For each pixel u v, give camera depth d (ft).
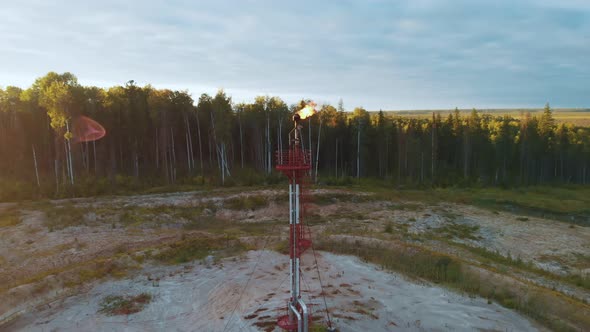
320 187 180.45
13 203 136.98
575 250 108.47
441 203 166.71
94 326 58.49
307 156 52.44
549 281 77.71
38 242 96.07
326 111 250.57
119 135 199.72
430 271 80.43
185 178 193.57
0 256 86.89
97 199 146.41
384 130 250.78
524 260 98.99
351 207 152.56
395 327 58.29
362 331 56.54
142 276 78.69
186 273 80.94
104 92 207.41
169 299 68.18
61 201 141.59
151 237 103.55
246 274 80.23
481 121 309.83
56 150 178.29
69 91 160.76
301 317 50.26
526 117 274.77
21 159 199.11
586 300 68.39
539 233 124.98
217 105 199.52
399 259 86.84
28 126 203.21
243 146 242.99
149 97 209.15
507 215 149.59
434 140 251.60
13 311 62.80
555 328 58.08
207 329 57.72
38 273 79.10
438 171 255.29
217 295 69.77
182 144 230.68
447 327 58.49
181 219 126.41
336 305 65.26
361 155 239.09
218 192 162.40
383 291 71.77
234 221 132.46
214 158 237.45
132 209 129.29
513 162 277.44
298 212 51.83
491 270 78.59
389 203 160.97
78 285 72.84
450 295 70.18
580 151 277.64
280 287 73.31
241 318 60.75
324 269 83.25
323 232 111.65
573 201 185.98
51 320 60.08
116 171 200.85
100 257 87.86
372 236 105.40
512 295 68.49
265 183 189.37
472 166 273.33
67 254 88.48
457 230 126.31
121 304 65.87
